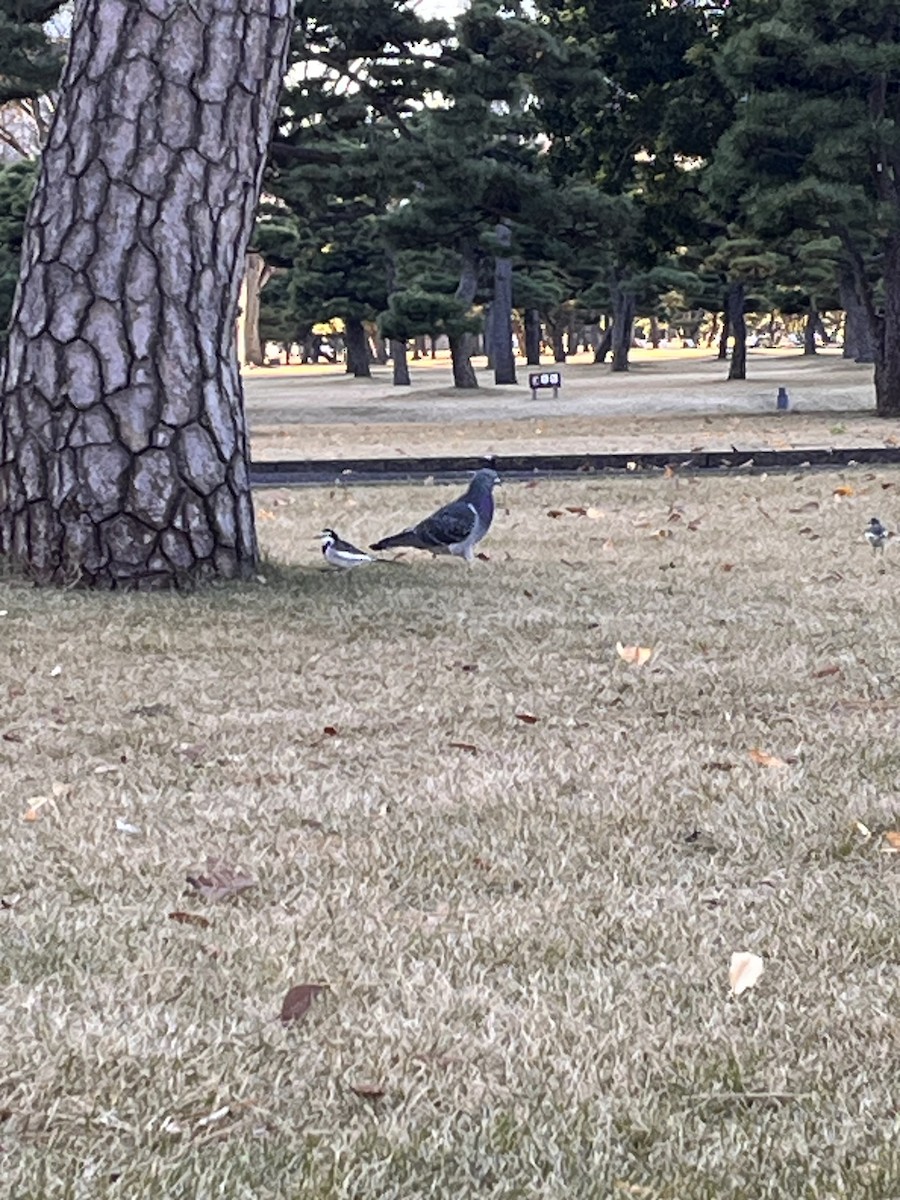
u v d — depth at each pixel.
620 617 8.30
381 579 9.73
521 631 7.85
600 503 15.41
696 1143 2.63
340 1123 2.71
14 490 9.38
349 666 6.96
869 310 36.25
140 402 9.16
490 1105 2.76
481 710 6.09
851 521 13.27
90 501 9.16
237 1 9.35
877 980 3.35
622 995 3.26
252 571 9.66
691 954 3.51
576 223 37.72
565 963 3.47
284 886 3.98
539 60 33.28
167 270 9.21
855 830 4.45
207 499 9.37
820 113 31.31
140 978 3.34
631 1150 2.62
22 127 56.84
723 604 8.80
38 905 3.82
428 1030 3.05
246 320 94.56
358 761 5.33
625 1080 2.85
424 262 62.72
